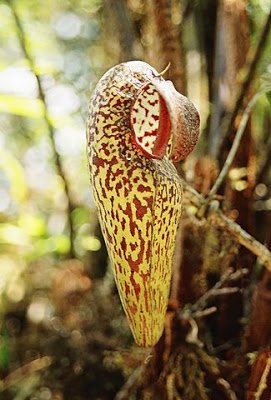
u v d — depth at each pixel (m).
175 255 0.37
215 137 0.41
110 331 0.49
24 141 0.72
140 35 0.47
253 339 0.35
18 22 0.50
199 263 0.37
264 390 0.32
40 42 0.63
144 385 0.36
